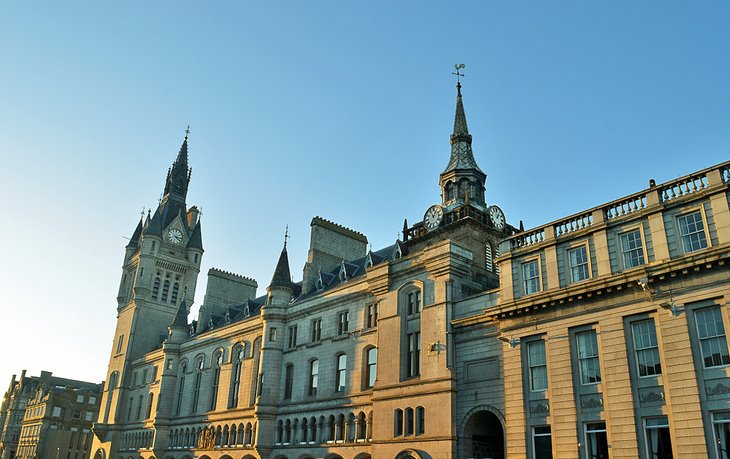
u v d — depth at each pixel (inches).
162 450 2854.3
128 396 3447.3
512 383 1364.4
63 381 6727.4
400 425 1625.2
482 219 2018.9
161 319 3718.0
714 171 1138.7
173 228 4013.3
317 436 1972.2
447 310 1590.8
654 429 1109.7
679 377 1085.1
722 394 1029.2
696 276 1108.5
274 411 2186.3
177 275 3902.6
